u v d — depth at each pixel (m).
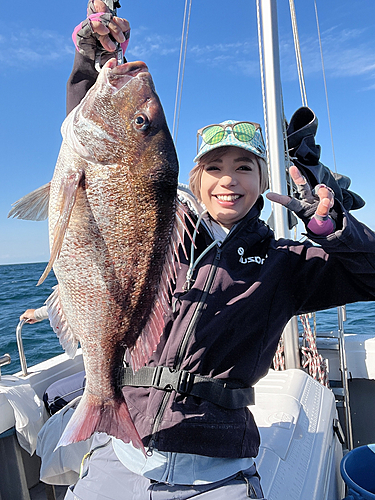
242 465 1.40
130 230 1.30
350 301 1.52
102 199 1.29
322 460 1.91
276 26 2.91
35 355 7.97
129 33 1.48
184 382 1.38
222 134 1.51
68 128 1.33
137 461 1.41
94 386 1.35
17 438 2.48
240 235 1.56
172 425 1.34
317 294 1.55
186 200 1.78
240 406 1.42
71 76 1.63
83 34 1.50
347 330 8.66
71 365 3.19
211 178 1.58
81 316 1.33
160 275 1.35
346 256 1.38
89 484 1.47
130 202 1.29
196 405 1.37
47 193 1.42
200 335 1.41
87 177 1.28
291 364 2.96
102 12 1.42
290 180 2.92
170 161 1.33
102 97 1.31
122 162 1.28
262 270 1.53
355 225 1.37
